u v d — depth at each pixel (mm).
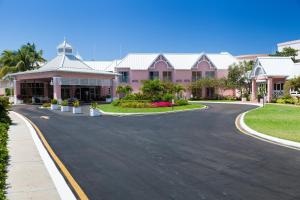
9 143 12492
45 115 26766
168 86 40250
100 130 16938
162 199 6453
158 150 11328
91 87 53125
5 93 60062
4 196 6168
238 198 6469
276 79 45906
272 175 8055
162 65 59625
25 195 6566
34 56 59438
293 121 19234
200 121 21062
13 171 8352
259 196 6578
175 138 14039
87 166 9117
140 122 20859
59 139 13961
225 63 63594
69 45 50062
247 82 54938
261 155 10352
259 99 46219
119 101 36812
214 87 58375
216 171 8438
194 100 57344
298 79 38938
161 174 8203
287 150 11164
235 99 55812
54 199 6355
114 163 9438
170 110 30719
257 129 16141
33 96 49219
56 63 47125
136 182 7574
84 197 6641
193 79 61031
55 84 41656
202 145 12250
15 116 25562
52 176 7918
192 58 63906
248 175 8055
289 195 6629
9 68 56750
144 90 37969
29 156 10125
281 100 40688
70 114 27875
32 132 15758
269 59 47094
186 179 7754
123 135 15086
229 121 20859
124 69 58812
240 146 11984
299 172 8320
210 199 6418
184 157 10133
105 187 7246
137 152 11000
